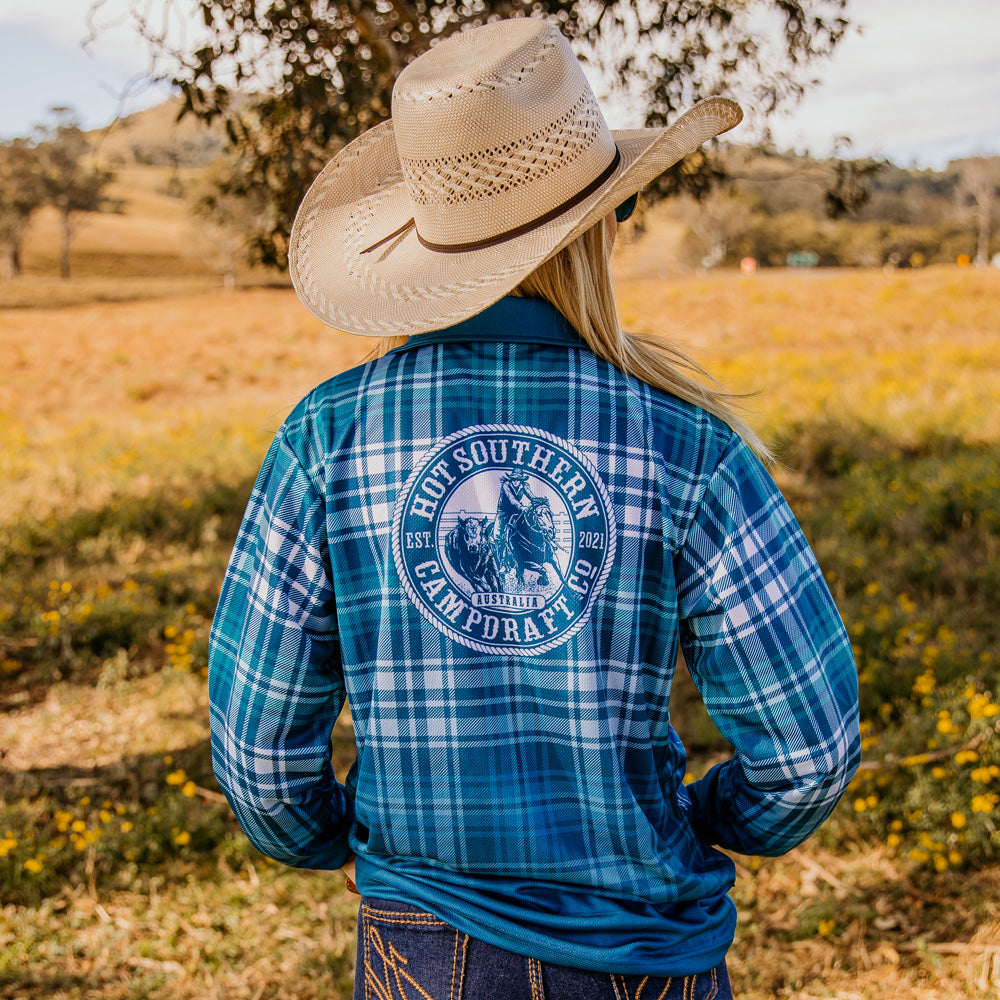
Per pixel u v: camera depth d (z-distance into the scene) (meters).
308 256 1.34
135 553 6.86
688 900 1.06
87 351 22.58
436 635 1.02
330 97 4.15
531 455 1.02
